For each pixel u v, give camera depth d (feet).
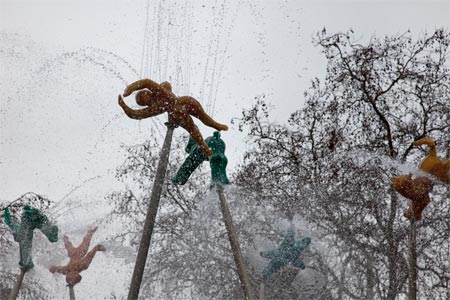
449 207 60.49
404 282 58.75
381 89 69.62
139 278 36.04
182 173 42.32
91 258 45.93
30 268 41.42
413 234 41.47
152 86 38.45
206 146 39.45
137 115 38.22
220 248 58.65
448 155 67.51
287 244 45.50
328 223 60.29
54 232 42.39
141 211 66.59
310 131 69.41
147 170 70.18
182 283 60.64
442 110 69.05
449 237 60.39
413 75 69.51
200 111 39.17
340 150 67.46
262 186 63.67
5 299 46.06
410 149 67.15
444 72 70.38
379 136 68.85
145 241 36.55
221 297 57.82
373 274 58.70
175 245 61.72
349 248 59.06
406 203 61.82
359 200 62.95
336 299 56.75
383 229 60.59
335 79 70.44
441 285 58.59
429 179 40.60
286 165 67.41
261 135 69.72
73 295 45.32
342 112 69.77
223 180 41.27
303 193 63.21
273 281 52.34
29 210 41.73
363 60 69.36
